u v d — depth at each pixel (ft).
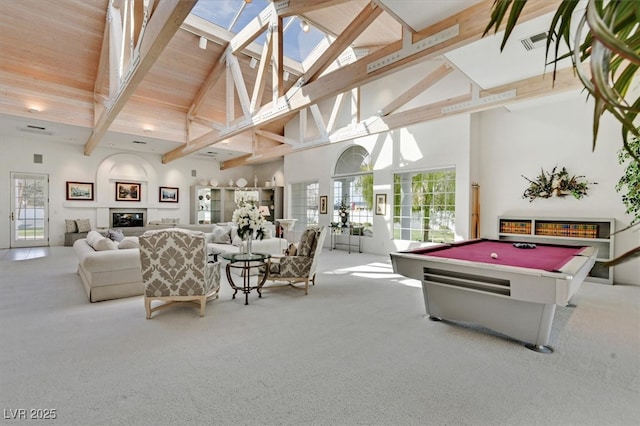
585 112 17.08
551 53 11.98
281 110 17.28
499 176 20.24
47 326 10.06
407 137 24.30
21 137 28.22
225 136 23.65
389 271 19.42
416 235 24.36
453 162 21.44
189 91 27.66
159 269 10.80
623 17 1.88
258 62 25.21
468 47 11.43
